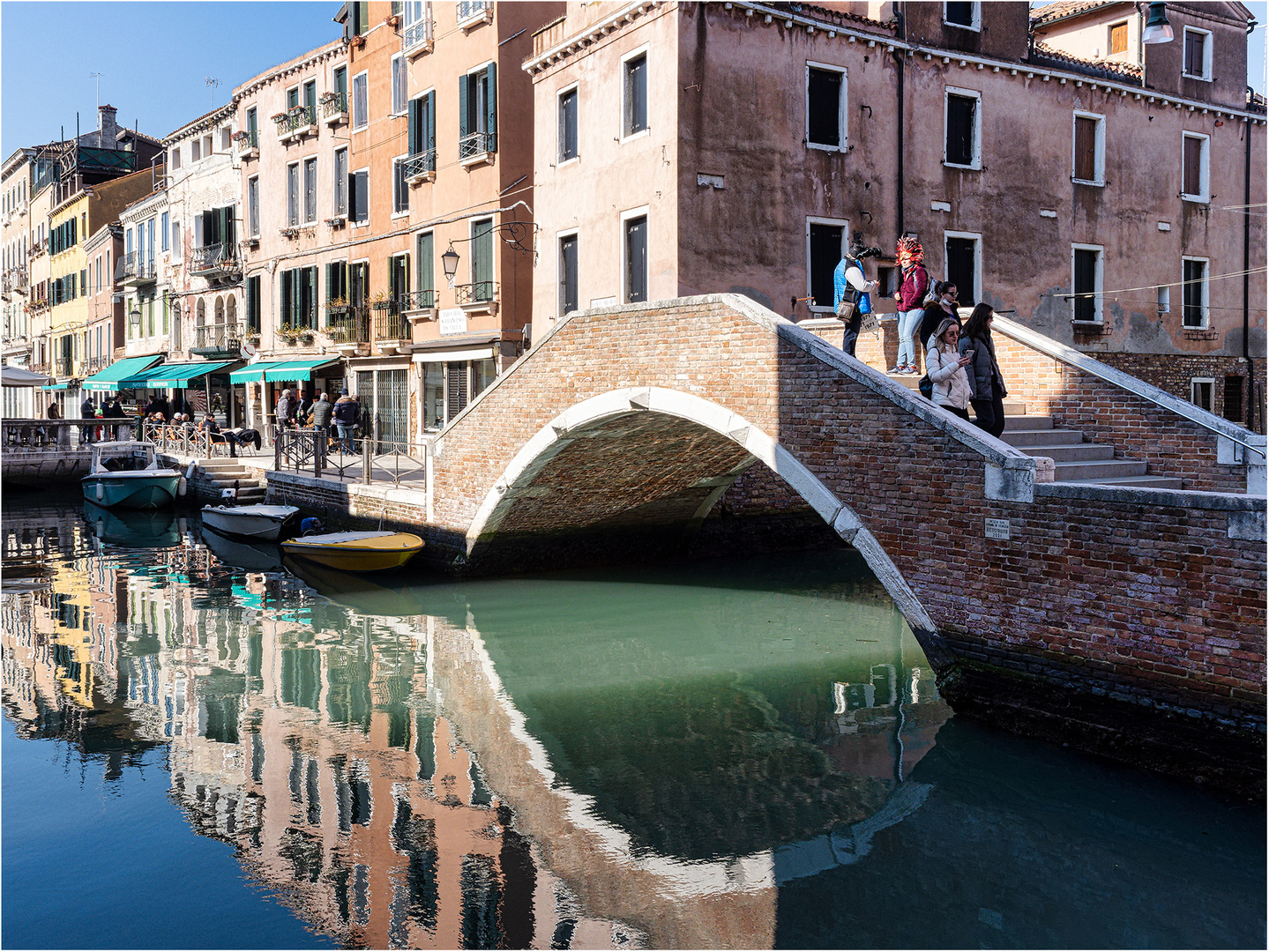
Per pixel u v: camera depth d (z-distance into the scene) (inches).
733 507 698.2
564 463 543.5
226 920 232.2
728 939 227.0
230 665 445.7
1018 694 311.9
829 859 266.1
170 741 351.3
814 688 410.3
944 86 709.3
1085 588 293.0
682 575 636.7
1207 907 237.3
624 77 657.6
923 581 337.4
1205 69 836.0
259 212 1184.8
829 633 499.8
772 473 710.5
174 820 286.5
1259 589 254.7
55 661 450.6
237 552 722.2
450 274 812.6
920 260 440.8
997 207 732.0
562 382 504.7
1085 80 761.0
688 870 259.3
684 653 465.4
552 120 735.7
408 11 896.3
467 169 826.8
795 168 652.1
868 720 368.2
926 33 702.5
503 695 405.4
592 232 695.7
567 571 643.5
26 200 2025.1
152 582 621.0
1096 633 290.7
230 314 1270.9
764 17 635.5
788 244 650.8
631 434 514.9
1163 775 275.3
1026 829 276.8
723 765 330.0
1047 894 246.1
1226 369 799.1
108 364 1594.5
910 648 470.9
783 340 385.1
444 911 237.8
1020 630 310.2
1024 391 447.8
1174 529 272.1
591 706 391.5
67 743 348.8
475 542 592.4
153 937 225.0
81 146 1759.4
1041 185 751.7
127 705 390.9
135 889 246.5
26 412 2007.9
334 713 382.9
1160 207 812.0
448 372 868.6
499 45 783.7
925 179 701.9
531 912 237.8
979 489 319.6
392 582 609.6
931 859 263.9
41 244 1939.0
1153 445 400.2
